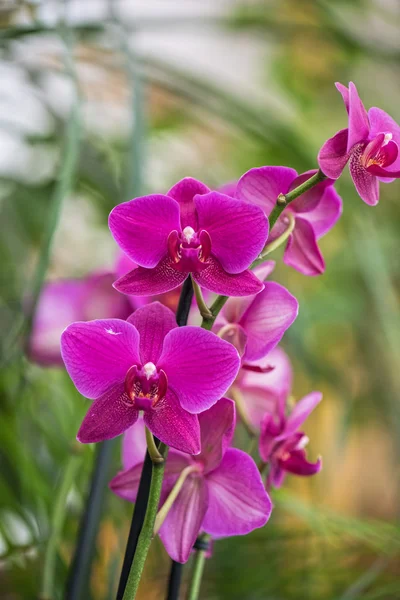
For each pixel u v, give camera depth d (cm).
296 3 192
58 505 91
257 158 206
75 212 173
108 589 98
